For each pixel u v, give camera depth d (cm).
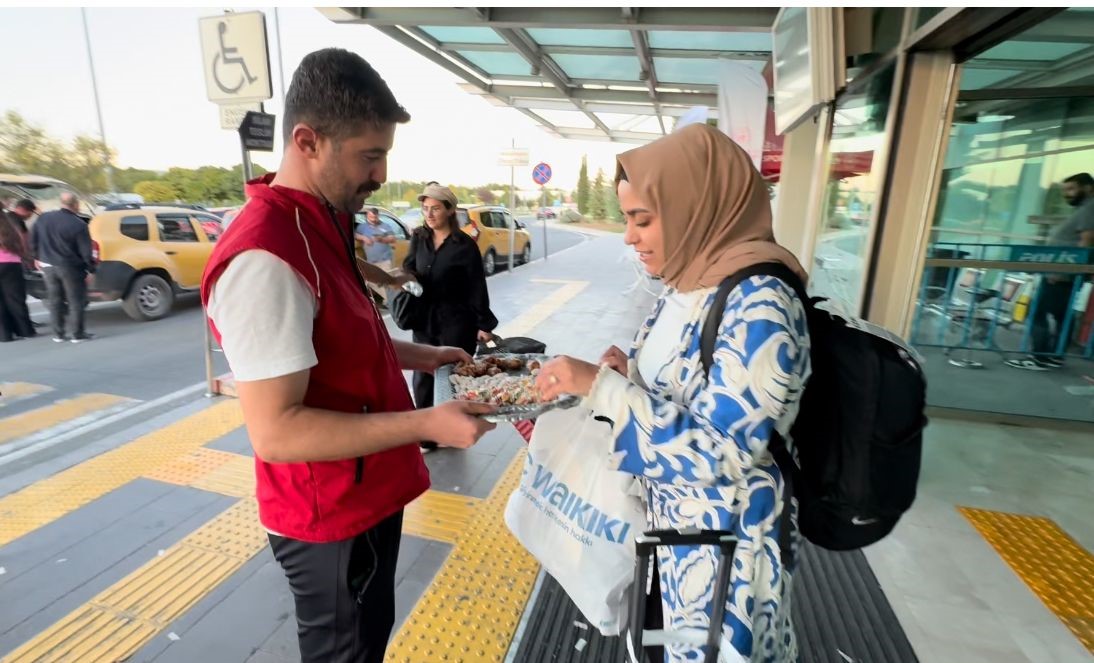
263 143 383
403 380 140
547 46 688
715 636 111
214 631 207
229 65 386
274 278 100
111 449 357
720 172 112
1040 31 344
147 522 275
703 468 101
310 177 113
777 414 98
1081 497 297
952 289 484
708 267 115
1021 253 443
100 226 716
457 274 334
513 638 203
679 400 115
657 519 128
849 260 418
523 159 1200
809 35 374
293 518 122
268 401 101
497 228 1283
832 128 484
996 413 390
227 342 101
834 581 231
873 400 101
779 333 97
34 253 639
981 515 279
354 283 123
